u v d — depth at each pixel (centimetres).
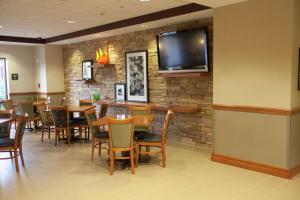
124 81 723
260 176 400
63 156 513
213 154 475
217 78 459
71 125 602
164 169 434
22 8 497
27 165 462
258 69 408
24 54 948
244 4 414
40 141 634
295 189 355
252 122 421
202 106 555
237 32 427
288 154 388
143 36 657
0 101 821
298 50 387
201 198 332
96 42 798
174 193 346
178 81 594
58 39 828
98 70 805
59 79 944
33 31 747
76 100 906
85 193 350
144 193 347
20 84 945
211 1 412
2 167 453
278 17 382
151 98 657
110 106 763
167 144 593
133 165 416
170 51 570
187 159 484
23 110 718
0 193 353
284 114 386
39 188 368
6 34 794
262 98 408
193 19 539
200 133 564
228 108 447
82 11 523
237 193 345
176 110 561
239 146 439
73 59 899
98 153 532
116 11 528
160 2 468
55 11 521
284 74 383
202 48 516
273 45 390
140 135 465
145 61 655
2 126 494
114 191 354
